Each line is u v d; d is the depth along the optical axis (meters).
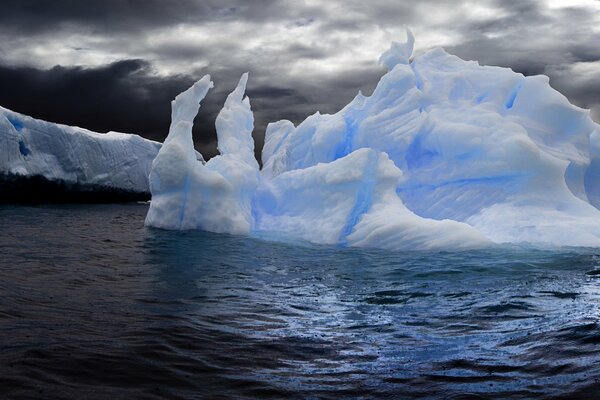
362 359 4.27
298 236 11.30
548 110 13.02
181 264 8.49
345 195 11.30
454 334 4.95
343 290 6.87
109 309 5.52
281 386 3.69
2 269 7.64
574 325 5.10
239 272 7.95
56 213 18.91
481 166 12.03
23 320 4.92
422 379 3.85
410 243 10.16
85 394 3.39
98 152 26.20
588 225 10.68
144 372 3.81
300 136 15.41
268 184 13.13
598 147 13.82
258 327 5.11
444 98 13.79
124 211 20.91
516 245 10.25
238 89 14.62
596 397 3.47
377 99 14.38
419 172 13.04
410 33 15.34
